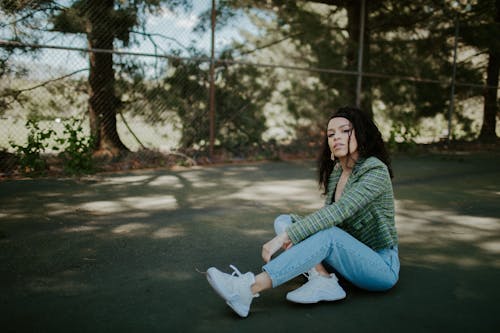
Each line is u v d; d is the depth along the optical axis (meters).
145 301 2.20
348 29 8.93
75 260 2.77
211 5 7.03
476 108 10.87
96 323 1.96
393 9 9.27
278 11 7.87
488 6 9.95
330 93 8.75
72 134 5.71
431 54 9.94
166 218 3.81
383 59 9.49
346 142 2.17
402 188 5.34
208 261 2.80
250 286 1.97
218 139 7.76
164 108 7.23
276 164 7.26
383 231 2.15
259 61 7.88
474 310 2.13
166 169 6.47
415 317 2.05
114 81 6.87
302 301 2.11
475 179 6.04
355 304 2.19
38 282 2.42
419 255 2.95
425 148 9.73
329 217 2.01
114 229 3.45
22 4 5.84
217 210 4.12
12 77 6.02
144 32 6.89
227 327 1.94
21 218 3.71
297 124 8.43
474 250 3.06
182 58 6.59
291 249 2.01
